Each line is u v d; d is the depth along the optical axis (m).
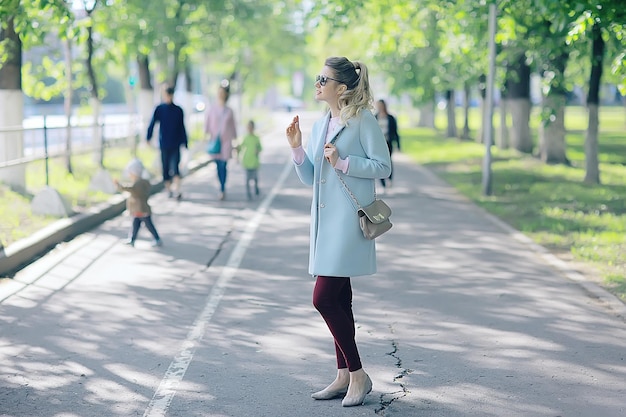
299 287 11.00
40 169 22.88
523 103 35.66
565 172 27.94
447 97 52.50
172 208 19.05
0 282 11.16
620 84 15.38
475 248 13.97
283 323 9.20
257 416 6.45
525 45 23.89
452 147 43.03
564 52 25.06
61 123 36.56
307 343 8.43
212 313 9.62
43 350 8.17
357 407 6.64
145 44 27.66
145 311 9.70
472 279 11.51
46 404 6.69
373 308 9.88
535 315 9.53
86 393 6.96
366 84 6.70
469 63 31.05
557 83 24.66
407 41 30.81
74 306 9.91
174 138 20.45
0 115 19.33
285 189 23.39
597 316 9.49
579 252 13.37
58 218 15.66
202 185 24.42
